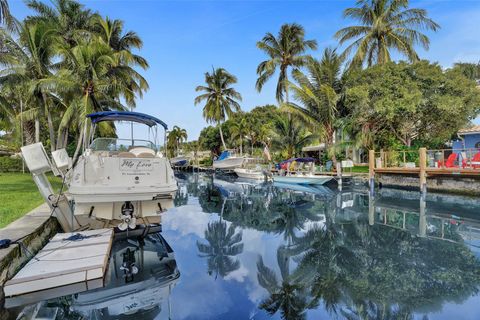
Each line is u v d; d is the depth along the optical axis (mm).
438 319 3756
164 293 4527
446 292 4477
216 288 4707
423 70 16703
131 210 6285
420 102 16312
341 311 3971
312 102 20484
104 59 15977
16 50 15555
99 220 6789
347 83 19688
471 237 7402
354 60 21016
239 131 37281
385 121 19188
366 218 9820
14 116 17672
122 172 6469
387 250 6523
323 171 20938
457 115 17203
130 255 6223
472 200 12258
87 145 8242
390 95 16641
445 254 6207
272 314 3906
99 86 15953
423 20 19438
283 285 4812
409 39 19938
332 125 20547
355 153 24219
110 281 4875
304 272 5352
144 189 6285
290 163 22141
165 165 7004
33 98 16500
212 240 7539
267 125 34156
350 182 18766
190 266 5680
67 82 14898
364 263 5777
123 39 23047
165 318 3814
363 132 19562
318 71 20953
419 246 6770
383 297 4355
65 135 20078
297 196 15414
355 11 21234
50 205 6766
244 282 4934
